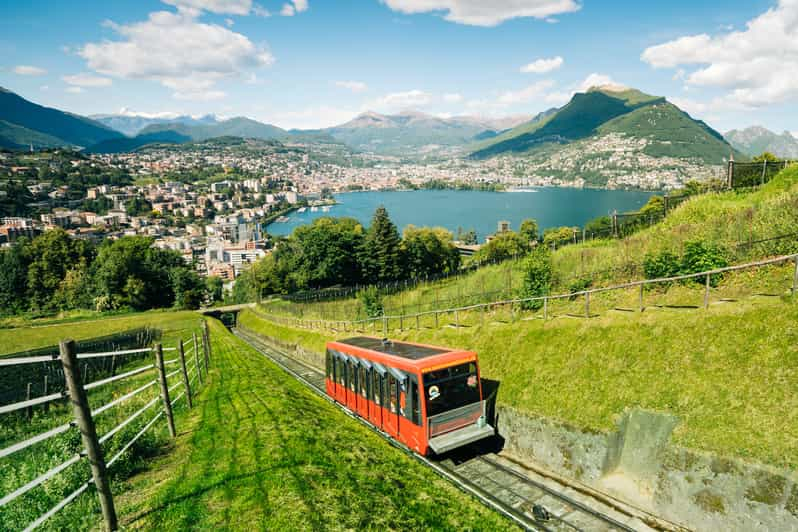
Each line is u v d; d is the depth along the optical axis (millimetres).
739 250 21031
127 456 11953
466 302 39438
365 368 20062
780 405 11398
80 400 8047
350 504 10656
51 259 129625
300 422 16594
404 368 16719
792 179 28969
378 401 18859
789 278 17078
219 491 10680
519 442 16766
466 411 16453
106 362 31984
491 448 17703
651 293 21844
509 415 17312
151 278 122812
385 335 36844
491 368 20125
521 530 11656
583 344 17422
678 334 14867
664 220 33969
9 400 21781
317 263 100375
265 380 26297
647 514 12445
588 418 14461
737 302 14789
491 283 42438
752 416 11562
